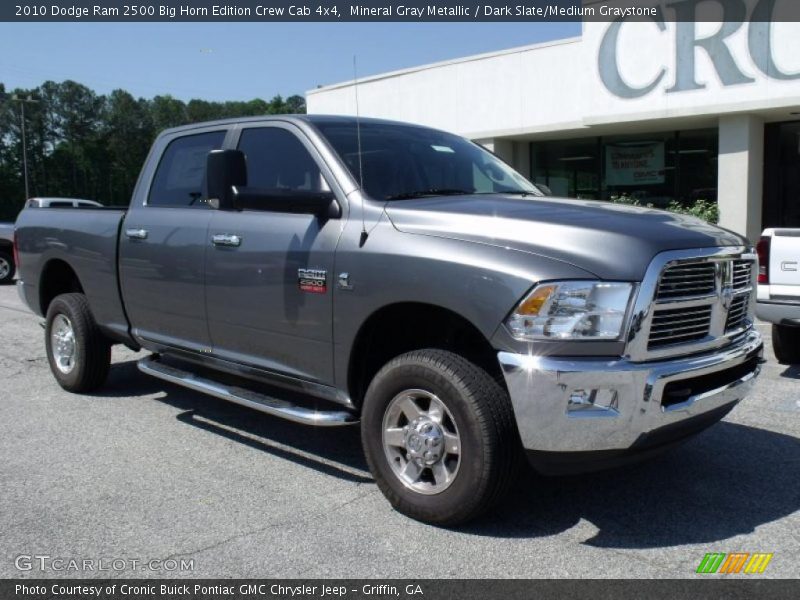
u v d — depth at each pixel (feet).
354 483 14.05
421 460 12.03
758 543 11.44
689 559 10.95
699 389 11.63
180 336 16.75
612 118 49.14
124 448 16.07
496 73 55.16
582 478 14.10
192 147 17.12
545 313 10.65
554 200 13.61
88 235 19.06
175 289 16.38
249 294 14.60
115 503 13.15
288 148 14.94
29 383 22.03
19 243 21.97
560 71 51.80
